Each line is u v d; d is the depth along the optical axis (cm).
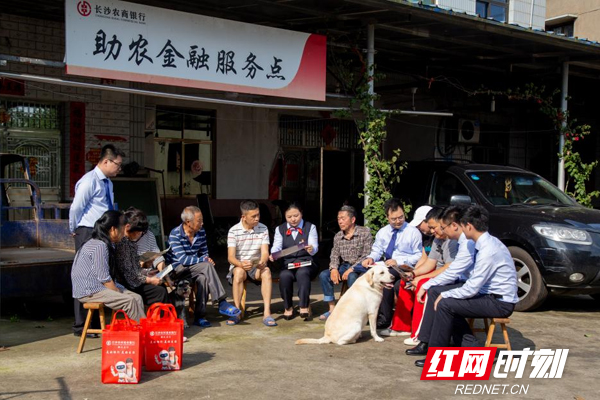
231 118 1282
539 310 789
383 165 872
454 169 890
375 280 607
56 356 556
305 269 706
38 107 1012
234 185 1293
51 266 684
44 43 988
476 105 1459
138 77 714
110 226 575
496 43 1027
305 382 495
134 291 614
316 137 1414
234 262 690
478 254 533
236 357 560
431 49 1073
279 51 817
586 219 770
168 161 1216
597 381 512
